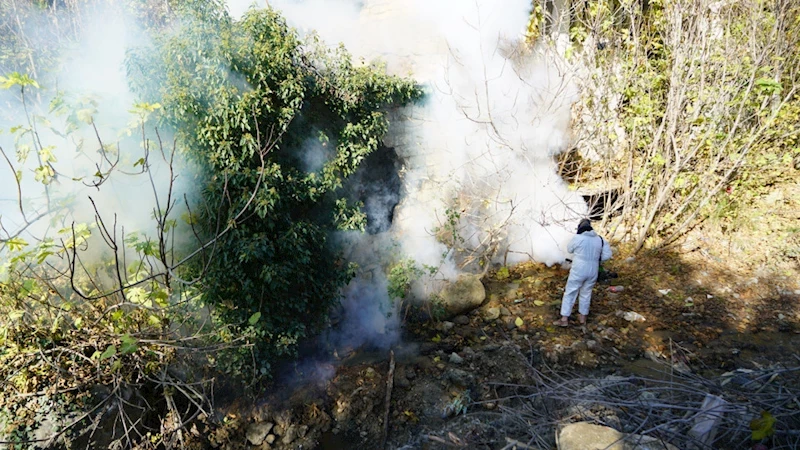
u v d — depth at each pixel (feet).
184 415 16.61
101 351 14.65
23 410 13.65
